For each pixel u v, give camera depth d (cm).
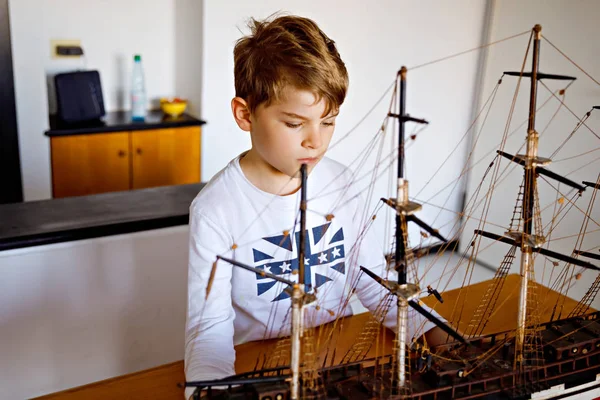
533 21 288
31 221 173
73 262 170
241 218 113
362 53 301
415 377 87
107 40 310
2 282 161
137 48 317
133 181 299
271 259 116
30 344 171
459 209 343
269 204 114
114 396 97
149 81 324
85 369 181
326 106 97
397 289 81
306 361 84
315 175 120
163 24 318
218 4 282
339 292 124
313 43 97
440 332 109
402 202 78
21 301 165
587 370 93
